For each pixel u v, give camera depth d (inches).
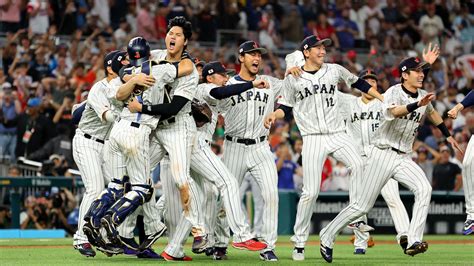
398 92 1515.7
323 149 1562.5
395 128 1519.4
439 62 3585.1
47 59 3063.5
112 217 1397.6
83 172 1638.8
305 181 1569.9
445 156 2874.0
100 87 1572.3
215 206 1578.5
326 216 2650.1
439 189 2854.3
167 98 1433.3
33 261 1531.7
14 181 2448.3
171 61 1439.5
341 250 1946.4
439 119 1555.1
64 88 2871.6
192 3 3447.3
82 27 3262.8
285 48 3533.5
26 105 2819.9
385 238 2495.1
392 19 3737.7
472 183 1544.0
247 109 1551.4
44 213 2536.9
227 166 1578.5
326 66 1572.3
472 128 3218.5
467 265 1465.3
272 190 1551.4
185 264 1440.7
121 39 3253.0
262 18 3526.1
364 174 1535.4
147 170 1437.0
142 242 1598.2
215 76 1576.0
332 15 3639.3
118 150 1459.2
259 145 1566.2
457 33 3821.4
